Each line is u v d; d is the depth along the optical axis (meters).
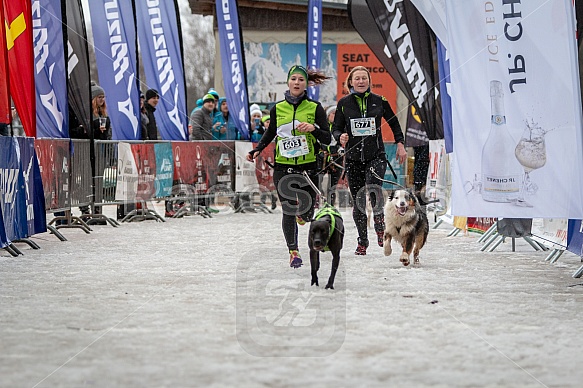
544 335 6.77
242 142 23.02
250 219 20.27
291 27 33.69
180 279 9.82
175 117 21.14
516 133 9.57
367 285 9.38
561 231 11.67
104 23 19.02
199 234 15.95
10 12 14.12
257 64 33.72
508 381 5.38
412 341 6.50
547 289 9.23
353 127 12.56
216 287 9.17
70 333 6.80
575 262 11.79
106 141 18.38
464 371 5.62
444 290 9.08
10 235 12.38
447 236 15.77
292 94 11.18
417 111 17.28
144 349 6.21
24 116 14.33
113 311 7.76
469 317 7.50
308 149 11.07
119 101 19.08
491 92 9.61
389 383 5.30
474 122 9.70
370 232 16.34
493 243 14.16
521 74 9.52
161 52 21.06
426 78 17.06
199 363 5.79
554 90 9.45
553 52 9.45
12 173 12.48
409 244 11.01
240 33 23.23
